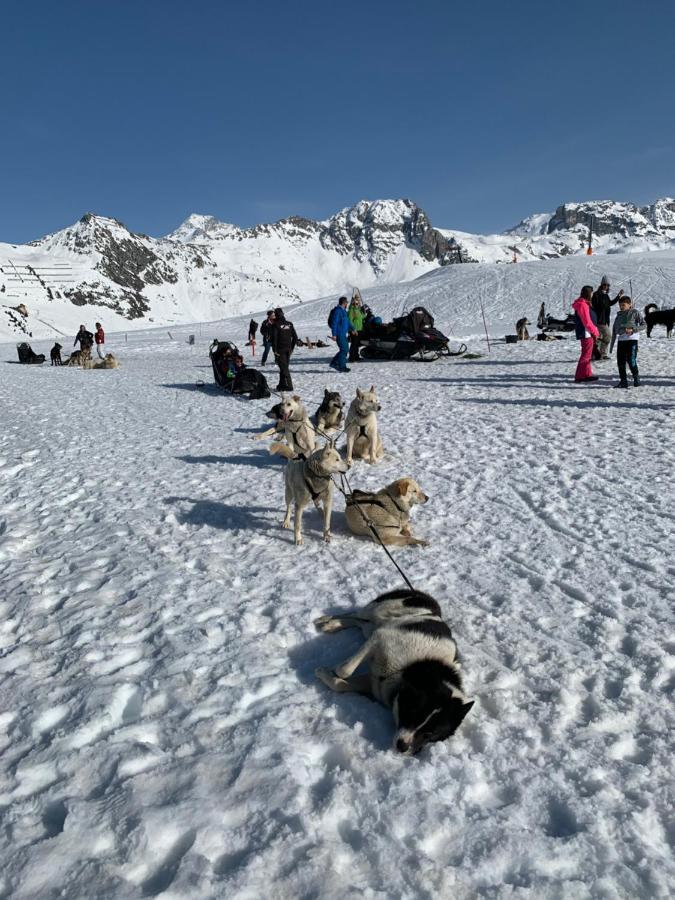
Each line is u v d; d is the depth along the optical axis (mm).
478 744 2928
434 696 2908
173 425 11594
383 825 2445
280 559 5145
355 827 2459
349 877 2240
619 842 2369
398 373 17719
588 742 2906
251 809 2533
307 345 31203
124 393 16656
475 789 2654
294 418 8609
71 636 3988
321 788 2680
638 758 2850
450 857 2328
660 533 5344
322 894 2139
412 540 5328
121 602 4461
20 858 2312
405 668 3125
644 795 2578
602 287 16859
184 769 2766
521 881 2219
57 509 6750
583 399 11867
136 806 2541
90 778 2750
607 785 2637
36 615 4312
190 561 5168
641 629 3840
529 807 2562
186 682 3445
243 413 12625
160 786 2668
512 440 8945
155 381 19422
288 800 2566
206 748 2916
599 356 17250
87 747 2924
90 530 6027
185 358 29812
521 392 13180
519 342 25859
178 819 2465
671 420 9570
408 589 3936
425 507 6352
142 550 5449
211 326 62156
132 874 2262
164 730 3062
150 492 7227
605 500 6242
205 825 2447
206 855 2332
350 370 19141
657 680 3340
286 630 3977
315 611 4207
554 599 4305
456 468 7723
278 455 8891
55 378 21625
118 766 2783
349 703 3246
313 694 3326
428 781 2686
